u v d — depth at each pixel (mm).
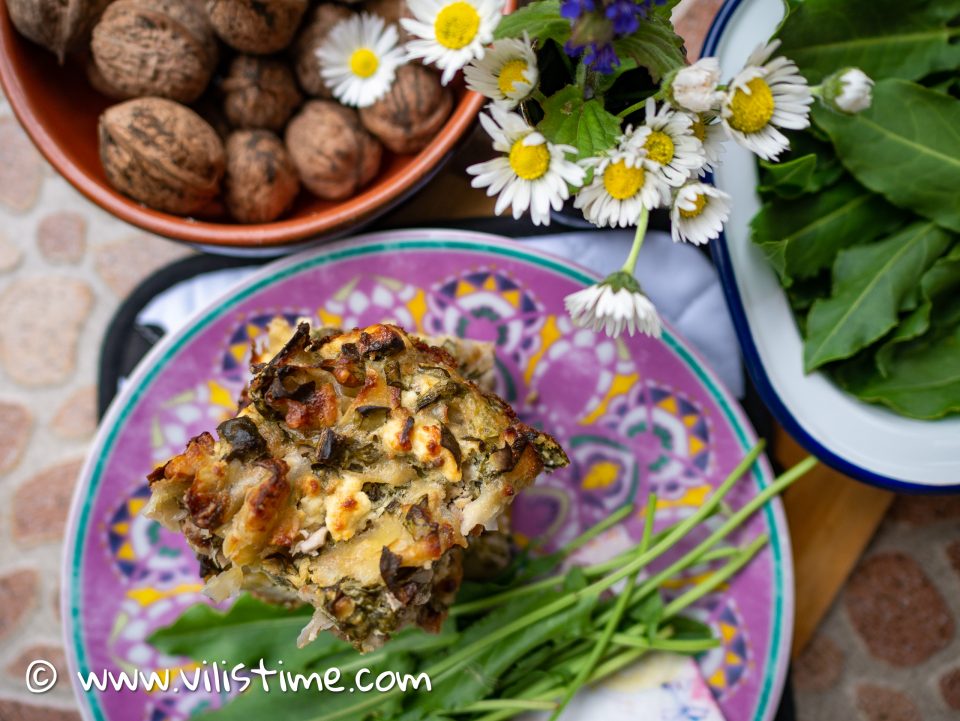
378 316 297
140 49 261
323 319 296
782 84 194
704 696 280
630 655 277
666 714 280
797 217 263
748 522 287
